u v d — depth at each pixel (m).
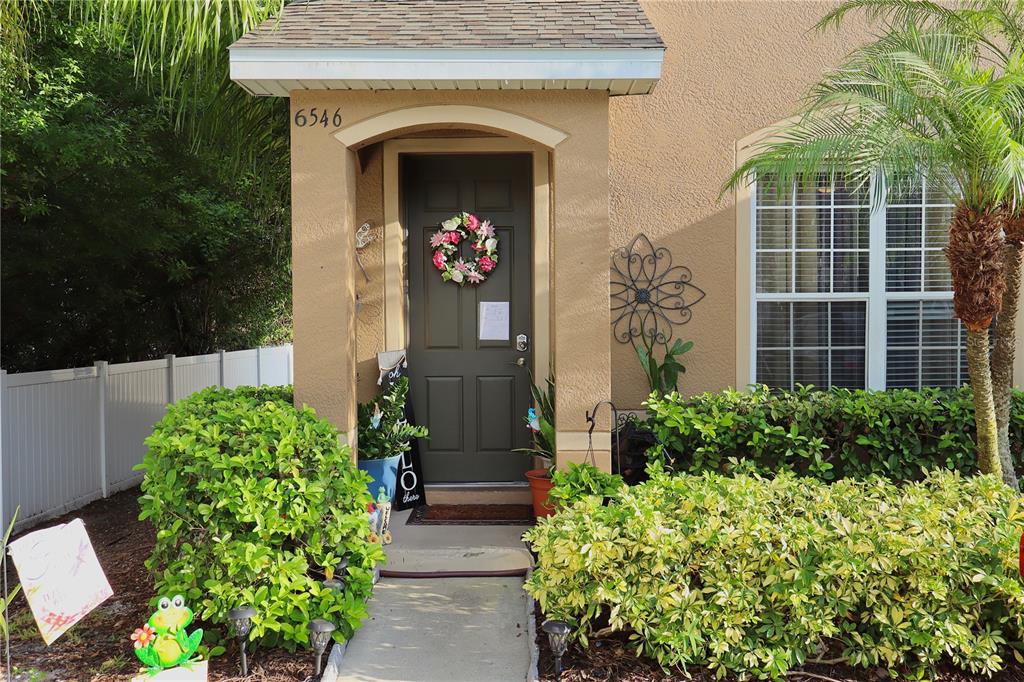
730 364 6.38
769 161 4.99
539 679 3.82
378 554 4.35
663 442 5.56
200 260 12.61
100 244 9.70
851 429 5.71
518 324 6.73
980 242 4.70
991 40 6.25
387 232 6.48
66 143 8.05
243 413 4.54
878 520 4.03
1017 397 6.02
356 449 5.59
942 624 3.76
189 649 3.73
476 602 4.91
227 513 4.15
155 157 9.49
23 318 10.85
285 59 4.89
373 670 4.09
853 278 6.40
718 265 6.35
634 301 6.38
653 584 3.88
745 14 6.30
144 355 13.30
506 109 5.23
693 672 3.88
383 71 4.91
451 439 6.76
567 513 4.23
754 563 3.88
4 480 6.54
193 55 6.60
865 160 4.62
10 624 4.71
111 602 5.00
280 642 4.18
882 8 5.54
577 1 5.59
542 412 6.13
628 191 6.36
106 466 8.13
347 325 5.23
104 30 7.03
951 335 6.41
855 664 3.86
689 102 6.33
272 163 8.22
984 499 4.36
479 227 6.60
